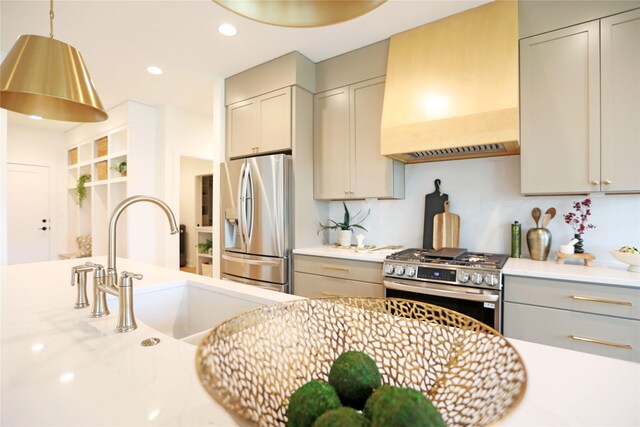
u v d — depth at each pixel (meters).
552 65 2.04
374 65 2.80
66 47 1.14
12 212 5.61
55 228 6.04
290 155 3.17
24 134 5.71
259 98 3.20
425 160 2.78
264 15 0.89
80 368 0.76
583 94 1.96
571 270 1.86
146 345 0.89
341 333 0.76
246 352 0.63
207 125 4.96
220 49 2.90
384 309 0.79
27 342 0.90
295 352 0.70
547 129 2.05
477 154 2.51
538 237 2.25
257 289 1.48
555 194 2.17
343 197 2.99
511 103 2.04
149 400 0.63
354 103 2.92
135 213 4.33
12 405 0.61
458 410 0.55
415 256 2.37
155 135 4.55
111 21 2.47
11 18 2.41
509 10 2.18
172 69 3.30
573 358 0.78
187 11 2.35
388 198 2.92
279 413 0.58
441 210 2.77
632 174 1.82
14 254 5.62
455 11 2.34
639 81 1.81
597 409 0.57
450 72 2.31
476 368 0.62
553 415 0.56
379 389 0.43
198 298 1.64
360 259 2.53
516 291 1.89
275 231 2.92
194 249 6.54
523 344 0.87
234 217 3.22
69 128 5.93
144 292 1.53
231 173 3.23
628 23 1.84
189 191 6.68
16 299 1.35
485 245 2.59
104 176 5.01
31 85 1.03
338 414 0.39
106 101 4.33
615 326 1.63
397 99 2.49
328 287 2.71
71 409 0.60
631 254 1.81
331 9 0.90
